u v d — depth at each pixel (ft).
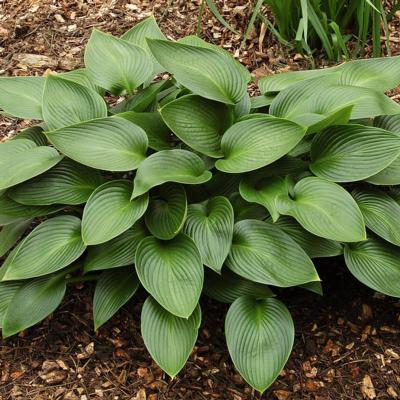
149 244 7.34
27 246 7.52
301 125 7.34
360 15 9.63
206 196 7.80
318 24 9.55
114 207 7.38
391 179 7.64
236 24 10.33
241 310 7.34
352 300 8.05
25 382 7.62
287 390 7.54
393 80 8.15
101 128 7.57
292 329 7.29
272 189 7.47
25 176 7.48
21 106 8.07
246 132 7.50
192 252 7.23
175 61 7.75
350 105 7.34
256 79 9.46
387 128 8.08
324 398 7.50
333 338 7.83
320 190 7.40
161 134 7.90
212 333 7.88
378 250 7.61
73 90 7.91
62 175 7.73
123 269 7.63
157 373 7.64
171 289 7.12
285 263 7.26
